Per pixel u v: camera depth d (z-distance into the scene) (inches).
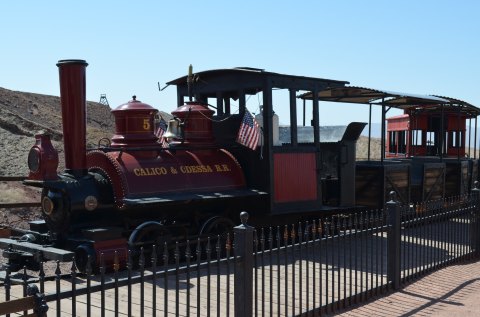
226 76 402.0
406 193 524.7
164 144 384.8
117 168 321.4
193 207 361.7
